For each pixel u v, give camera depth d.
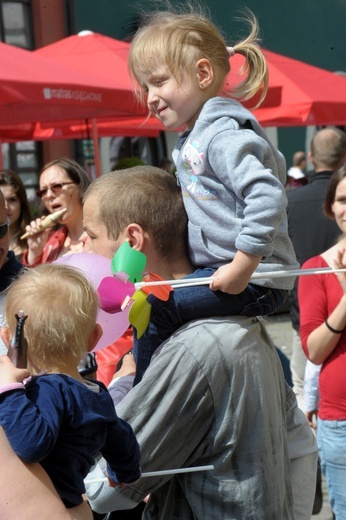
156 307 2.63
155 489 2.62
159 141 18.75
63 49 10.02
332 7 19.25
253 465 2.55
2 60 6.96
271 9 18.17
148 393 2.54
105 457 2.42
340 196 4.27
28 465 2.12
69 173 5.74
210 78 2.74
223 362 2.54
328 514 5.61
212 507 2.58
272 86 9.42
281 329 11.32
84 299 2.32
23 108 8.37
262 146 2.61
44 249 5.79
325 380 4.03
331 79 11.33
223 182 2.61
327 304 4.12
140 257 2.57
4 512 2.10
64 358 2.29
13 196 6.12
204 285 2.62
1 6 16.11
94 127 10.29
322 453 4.08
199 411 2.54
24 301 2.29
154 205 2.72
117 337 2.77
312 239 6.88
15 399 2.12
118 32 16.22
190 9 3.30
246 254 2.50
